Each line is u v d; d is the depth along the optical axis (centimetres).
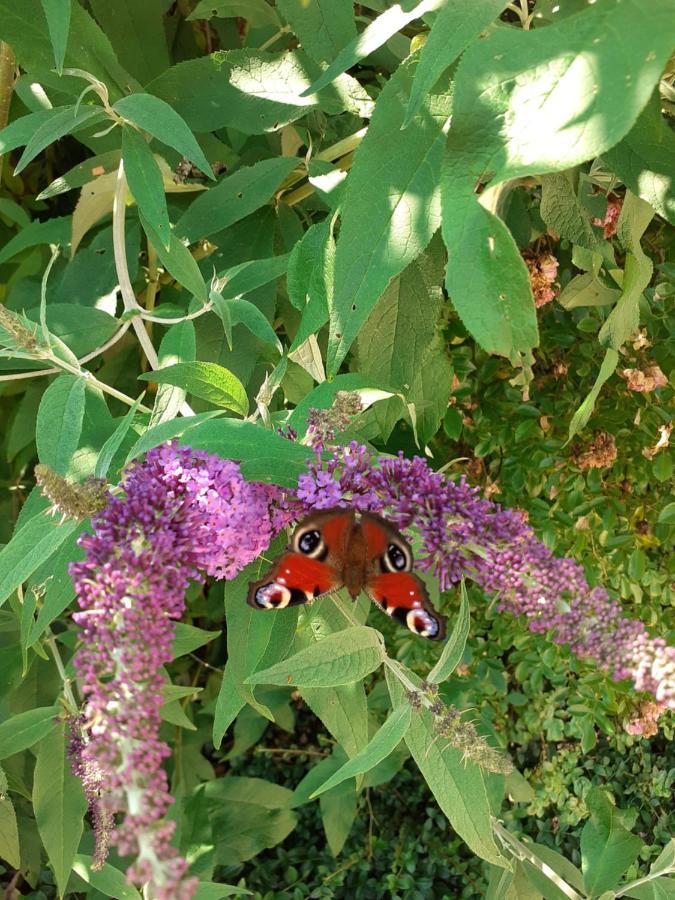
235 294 37
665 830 62
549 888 41
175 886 16
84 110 34
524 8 32
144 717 19
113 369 49
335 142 44
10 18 35
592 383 49
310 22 36
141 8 43
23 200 56
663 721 59
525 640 54
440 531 24
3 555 26
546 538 50
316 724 73
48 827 37
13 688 43
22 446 48
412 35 45
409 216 27
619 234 35
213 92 38
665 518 46
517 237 43
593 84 20
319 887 65
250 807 60
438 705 28
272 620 29
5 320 30
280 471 26
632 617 53
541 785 60
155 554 22
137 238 43
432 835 65
